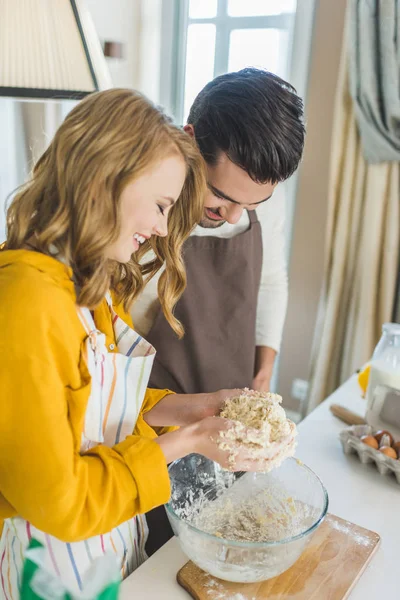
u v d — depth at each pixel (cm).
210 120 93
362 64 191
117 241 70
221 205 102
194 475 94
